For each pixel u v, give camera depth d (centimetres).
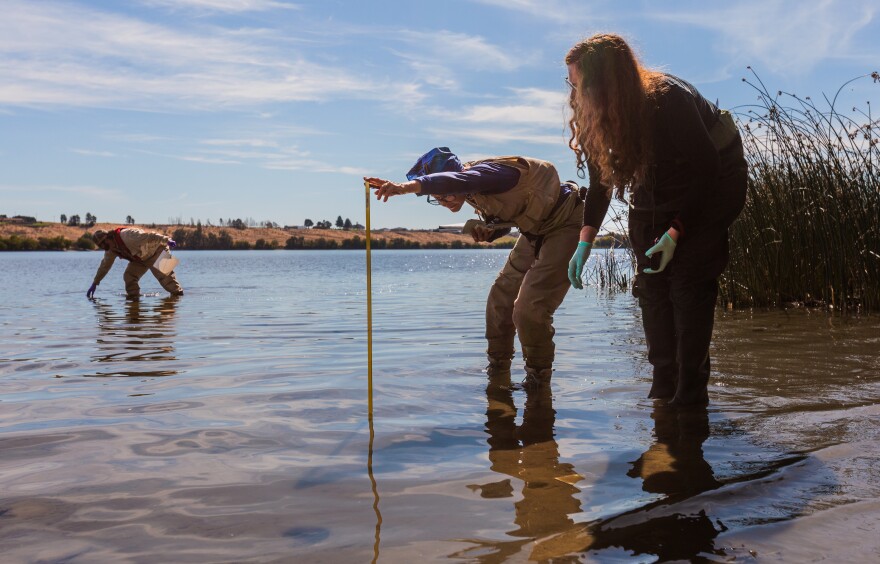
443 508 209
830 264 734
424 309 872
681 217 304
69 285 1460
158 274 1130
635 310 810
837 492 214
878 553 172
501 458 260
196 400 359
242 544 185
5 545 187
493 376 421
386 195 327
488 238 408
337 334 626
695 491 218
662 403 343
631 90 289
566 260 391
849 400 335
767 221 781
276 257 5359
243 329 667
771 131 766
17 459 262
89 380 414
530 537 187
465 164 392
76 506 214
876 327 587
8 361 484
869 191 720
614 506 208
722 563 169
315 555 178
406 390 382
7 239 8625
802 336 546
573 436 288
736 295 791
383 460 259
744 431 288
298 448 275
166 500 219
